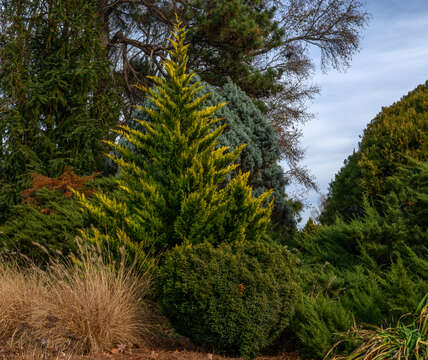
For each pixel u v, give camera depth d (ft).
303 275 20.31
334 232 23.20
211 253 15.69
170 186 20.84
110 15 53.57
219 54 47.73
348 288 18.88
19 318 16.28
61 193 31.68
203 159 20.81
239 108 30.71
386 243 20.58
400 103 28.99
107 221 20.56
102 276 17.12
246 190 20.22
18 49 39.83
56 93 40.27
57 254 23.67
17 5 40.65
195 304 14.80
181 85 21.66
